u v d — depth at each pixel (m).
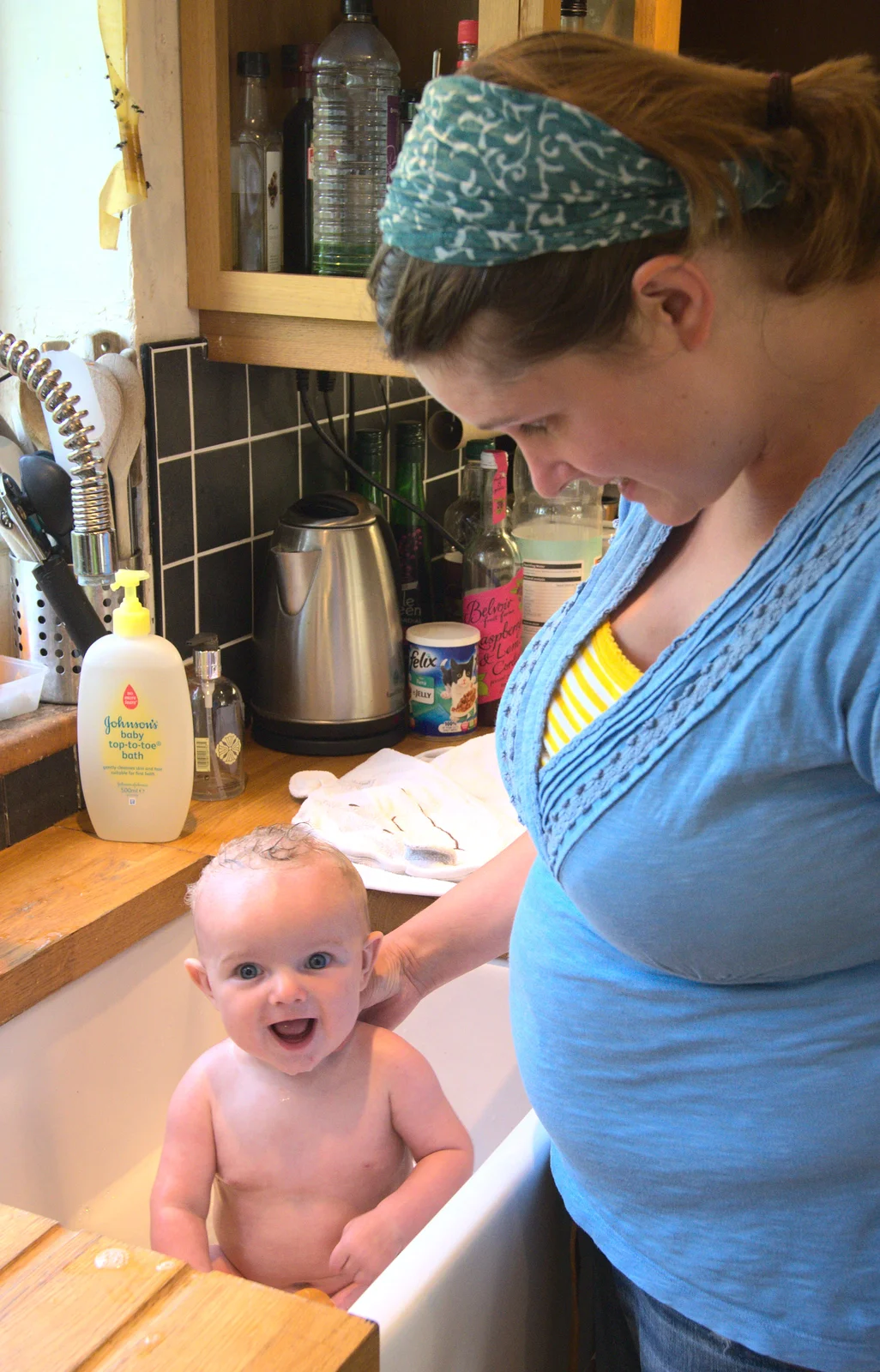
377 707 1.60
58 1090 1.22
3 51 1.42
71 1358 0.64
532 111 0.56
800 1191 0.71
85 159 1.41
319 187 1.44
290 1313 0.68
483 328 0.60
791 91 0.59
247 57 1.43
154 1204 1.10
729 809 0.66
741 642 0.65
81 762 1.37
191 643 1.46
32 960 1.15
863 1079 0.69
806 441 0.67
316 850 1.10
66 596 1.35
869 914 0.65
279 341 1.49
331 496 1.60
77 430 1.29
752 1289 0.74
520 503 1.82
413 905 1.29
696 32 1.92
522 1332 0.96
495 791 1.50
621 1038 0.76
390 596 1.61
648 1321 0.83
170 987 1.36
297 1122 1.11
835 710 0.61
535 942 0.83
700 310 0.60
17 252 1.48
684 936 0.69
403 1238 1.06
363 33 1.42
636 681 0.74
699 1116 0.74
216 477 1.58
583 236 0.57
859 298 0.63
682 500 0.68
